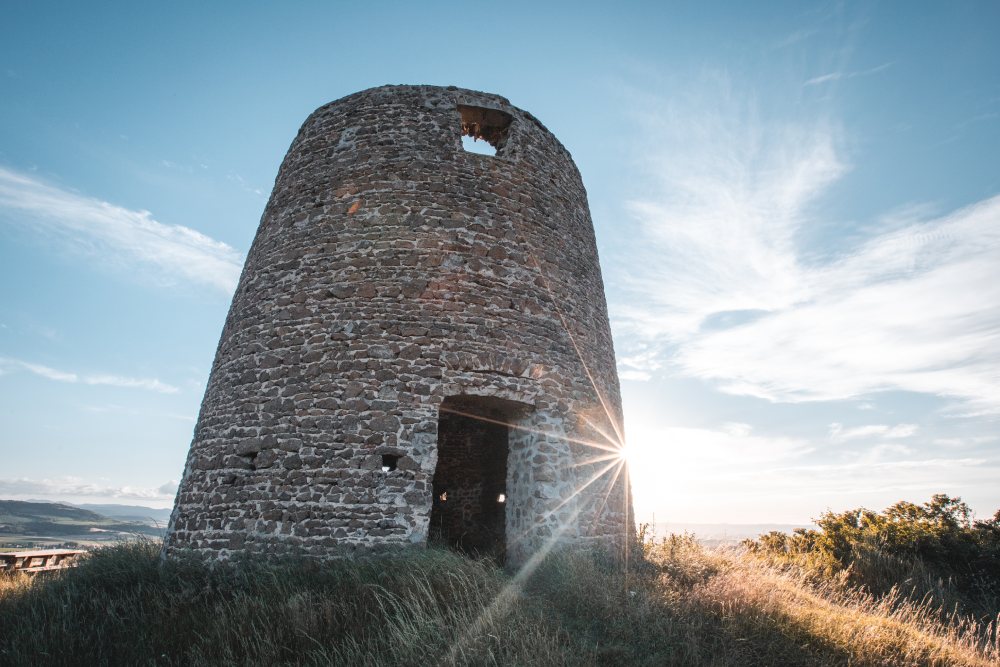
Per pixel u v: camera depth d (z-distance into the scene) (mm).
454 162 9102
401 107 9508
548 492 7668
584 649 4730
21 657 4883
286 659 4746
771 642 5410
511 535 8102
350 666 4457
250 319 8570
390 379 7484
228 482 7465
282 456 7262
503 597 5598
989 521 12555
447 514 11703
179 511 8008
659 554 9297
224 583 6562
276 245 9039
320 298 8117
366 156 9102
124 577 7363
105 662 4898
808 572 10562
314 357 7715
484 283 8344
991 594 10555
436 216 8547
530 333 8383
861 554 11797
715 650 5129
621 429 9781
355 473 7035
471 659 4402
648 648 5035
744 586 7047
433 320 7879
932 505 13727
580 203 10789
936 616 8641
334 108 10008
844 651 5555
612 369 9969
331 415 7336
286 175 9914
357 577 5938
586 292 9781
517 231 8977
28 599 6809
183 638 5293
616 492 8875
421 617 4855
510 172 9438
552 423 8094
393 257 8203
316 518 6879
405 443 7219
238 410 7867
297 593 5633
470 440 12016
